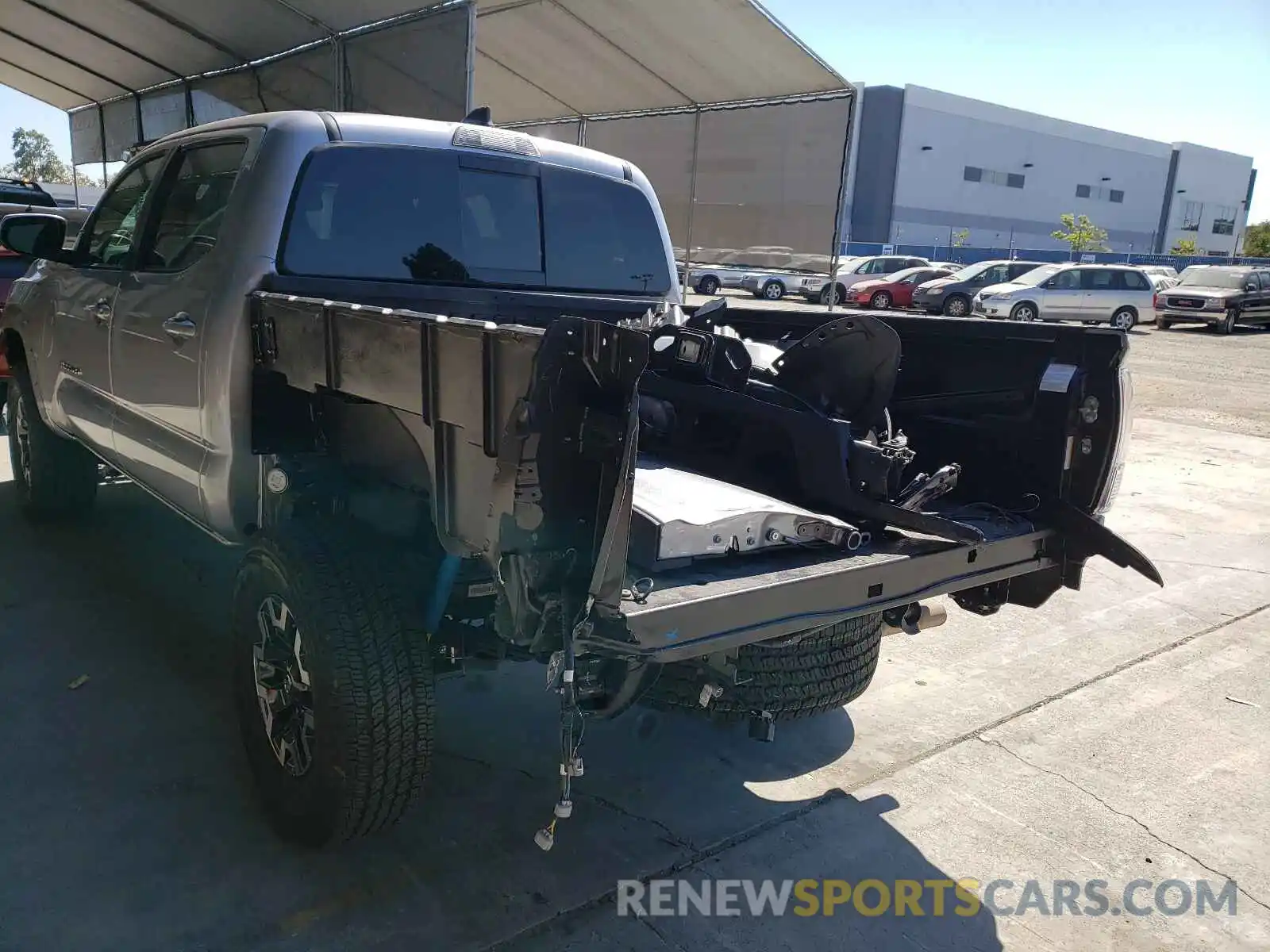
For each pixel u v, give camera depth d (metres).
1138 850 3.19
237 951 2.52
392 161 3.62
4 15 10.99
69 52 12.26
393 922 2.66
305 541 2.80
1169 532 7.13
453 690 4.09
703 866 3.00
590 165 4.21
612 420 2.07
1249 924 2.84
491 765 3.52
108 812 3.08
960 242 63.19
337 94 9.73
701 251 11.48
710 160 11.13
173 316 3.53
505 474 2.15
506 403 2.17
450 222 3.76
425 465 2.73
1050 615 5.38
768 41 8.49
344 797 2.66
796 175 10.11
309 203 3.42
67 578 4.98
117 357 4.05
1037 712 4.17
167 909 2.66
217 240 3.43
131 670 4.03
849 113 9.48
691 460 3.30
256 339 3.22
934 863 3.07
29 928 2.55
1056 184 69.88
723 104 10.78
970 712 4.15
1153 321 28.14
